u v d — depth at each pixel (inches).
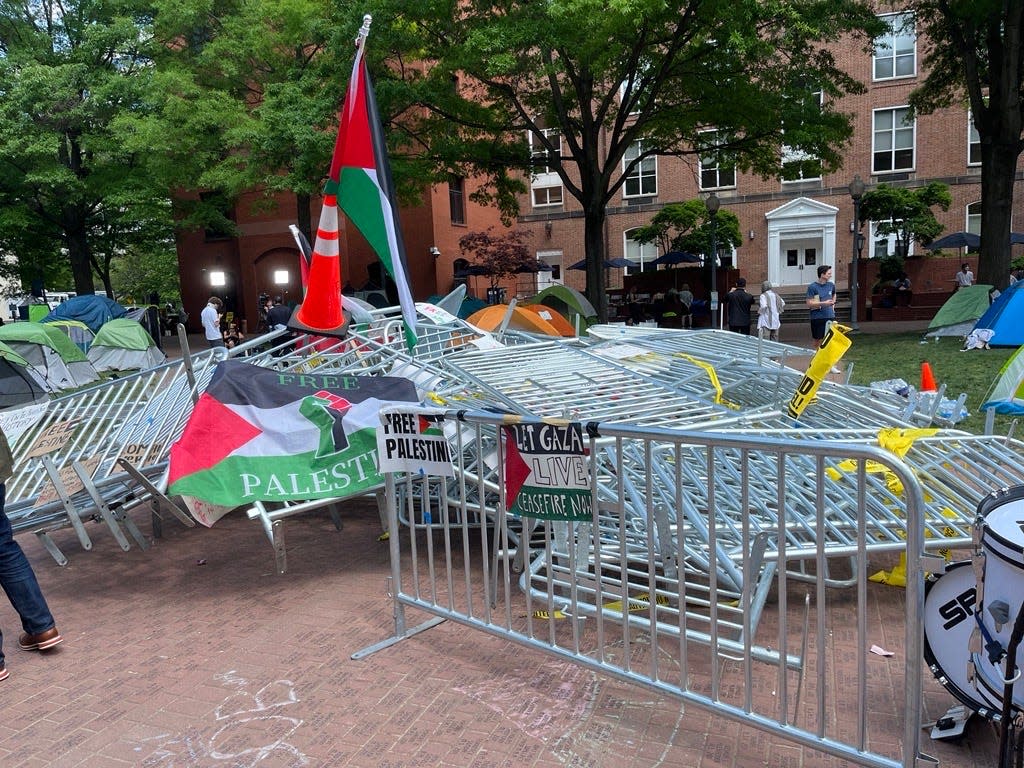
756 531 154.9
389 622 165.0
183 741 122.9
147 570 205.6
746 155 714.8
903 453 168.1
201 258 1183.6
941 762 108.6
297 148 612.1
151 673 146.3
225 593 186.5
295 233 323.6
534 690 134.3
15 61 792.3
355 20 553.0
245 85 751.7
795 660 117.3
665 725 121.9
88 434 267.3
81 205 944.9
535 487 128.4
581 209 1331.2
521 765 112.7
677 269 1096.2
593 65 542.3
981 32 688.4
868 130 1167.0
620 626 157.3
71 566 211.9
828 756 111.9
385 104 604.4
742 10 503.8
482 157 671.8
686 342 309.0
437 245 1077.8
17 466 235.3
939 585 108.3
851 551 145.5
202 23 734.5
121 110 753.0
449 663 145.6
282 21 687.7
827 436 187.8
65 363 580.4
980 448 186.9
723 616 159.5
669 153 723.4
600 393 213.2
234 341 767.7
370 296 897.5
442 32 583.8
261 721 127.6
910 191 1064.8
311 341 293.9
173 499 211.9
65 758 119.5
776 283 1237.1
